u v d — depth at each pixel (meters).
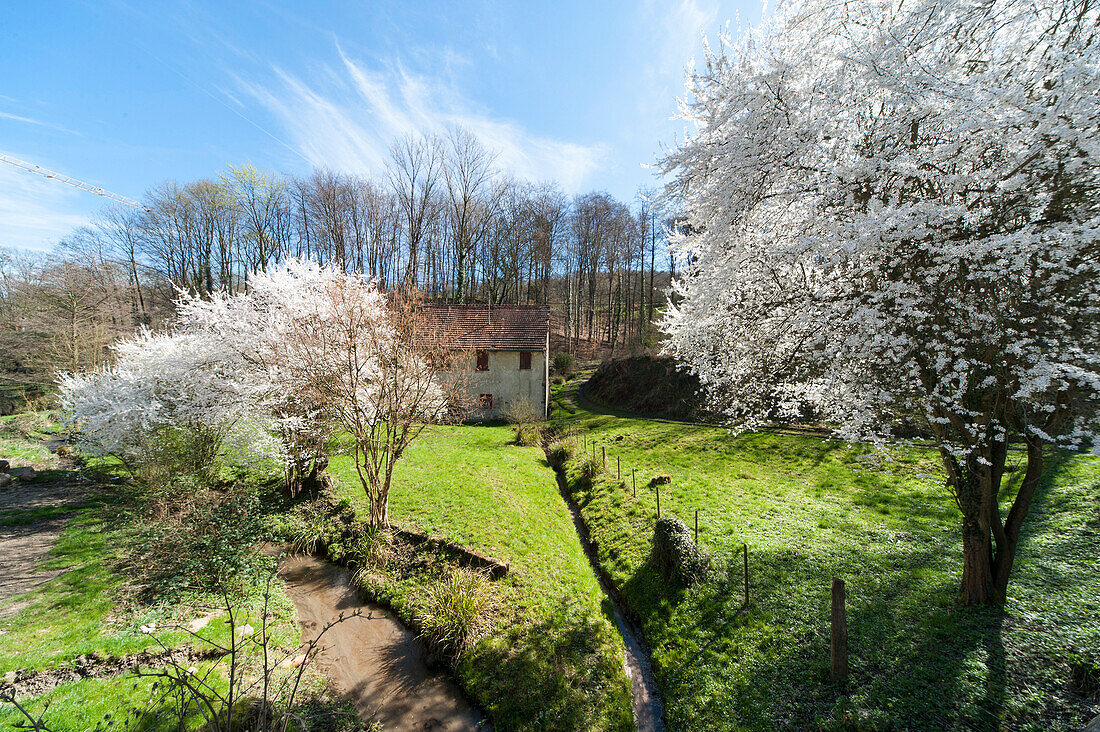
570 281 44.56
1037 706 4.51
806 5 6.97
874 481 11.18
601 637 7.09
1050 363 4.64
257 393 11.83
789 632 6.33
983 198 5.45
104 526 10.69
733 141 6.75
